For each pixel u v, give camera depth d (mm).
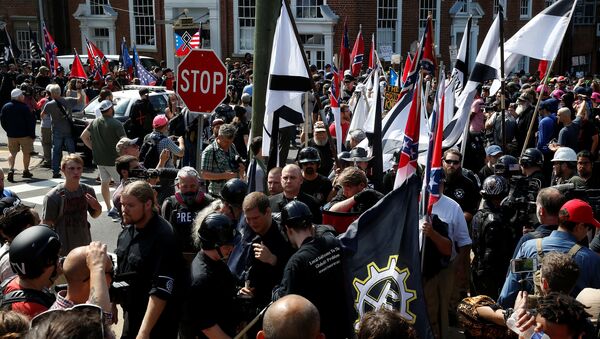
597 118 13672
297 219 4383
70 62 28781
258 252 4758
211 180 8586
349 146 9828
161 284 4461
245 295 4715
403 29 29797
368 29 29047
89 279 3881
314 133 9789
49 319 2625
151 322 4395
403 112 7918
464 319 4438
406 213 4328
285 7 6914
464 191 6910
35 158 16672
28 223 4879
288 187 5922
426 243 5508
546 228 5035
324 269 4242
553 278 3896
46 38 24047
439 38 30641
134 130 14539
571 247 4648
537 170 7387
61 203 6797
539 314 3301
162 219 4766
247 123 12492
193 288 4258
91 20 31844
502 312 4219
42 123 15477
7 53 28688
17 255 3826
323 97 17062
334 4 28703
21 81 24344
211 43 30031
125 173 7461
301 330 2936
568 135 10398
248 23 29859
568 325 3229
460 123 9008
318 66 29344
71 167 6793
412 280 4262
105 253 3900
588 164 7594
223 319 4328
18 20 33750
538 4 34219
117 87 20719
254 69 7781
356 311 4266
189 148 12906
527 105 11945
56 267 3979
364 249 4363
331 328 4238
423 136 7656
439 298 5691
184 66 6984
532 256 4648
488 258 5801
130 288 4590
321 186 7059
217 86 7004
